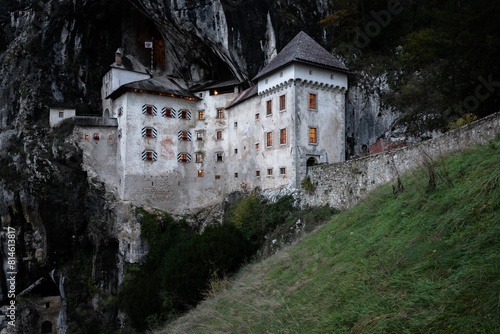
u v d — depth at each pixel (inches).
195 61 1804.9
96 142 1557.6
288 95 1212.5
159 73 1946.4
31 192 1472.7
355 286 316.8
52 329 1560.0
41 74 1707.7
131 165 1493.6
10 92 1689.2
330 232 546.6
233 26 1505.9
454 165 430.6
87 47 1856.5
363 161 919.7
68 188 1515.7
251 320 395.9
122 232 1454.2
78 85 1792.6
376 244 375.9
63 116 1662.2
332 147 1240.2
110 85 1724.9
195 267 914.1
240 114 1477.6
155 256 1359.5
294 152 1170.6
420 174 495.8
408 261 295.9
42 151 1537.9
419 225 349.1
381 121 1337.4
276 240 1027.3
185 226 1504.7
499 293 201.0
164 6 1581.0
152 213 1471.5
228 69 1689.2
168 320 862.5
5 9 1782.7
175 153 1573.6
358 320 261.3
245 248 1011.3
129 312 1043.3
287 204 1143.6
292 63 1190.3
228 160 1531.7
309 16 1595.7
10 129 1624.0
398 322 231.8
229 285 718.5
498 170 327.3
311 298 355.3
